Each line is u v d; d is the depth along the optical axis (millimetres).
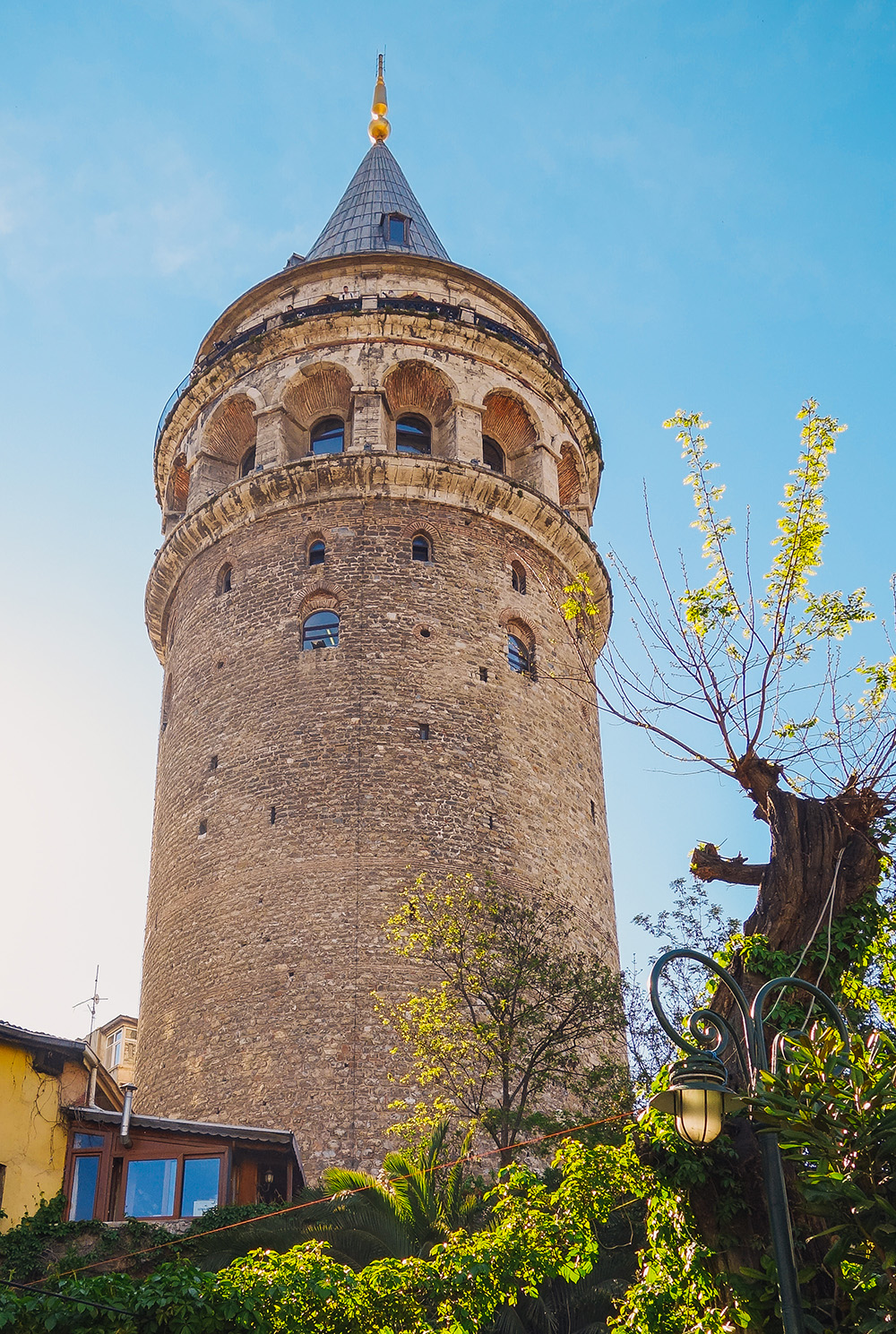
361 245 47812
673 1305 14773
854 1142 12000
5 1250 24156
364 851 34000
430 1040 30172
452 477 39719
